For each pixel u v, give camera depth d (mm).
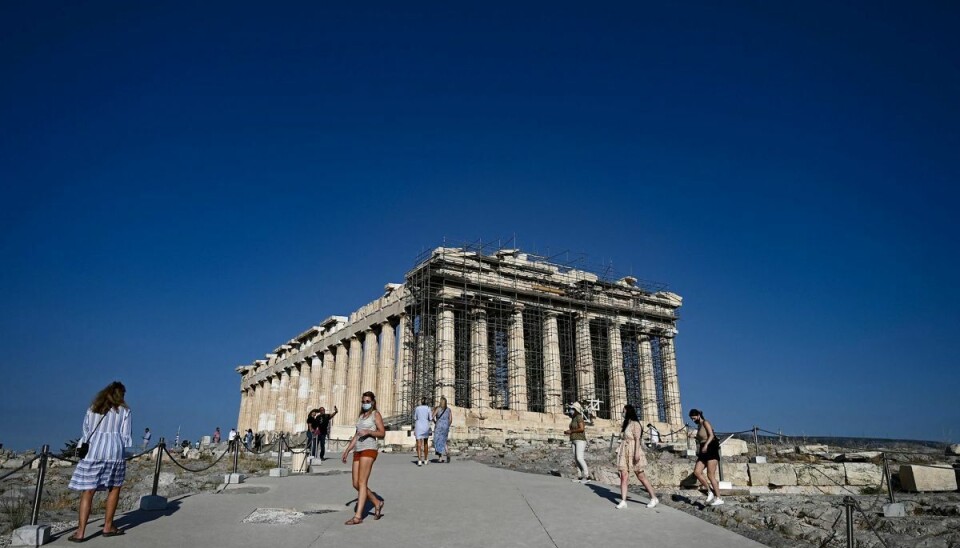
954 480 24500
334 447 45031
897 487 26000
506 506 16516
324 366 76188
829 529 15945
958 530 15672
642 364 69688
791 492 25531
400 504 16562
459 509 15977
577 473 23844
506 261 61969
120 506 18656
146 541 12156
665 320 72375
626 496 17344
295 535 12852
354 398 68625
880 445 47156
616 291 69500
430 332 58750
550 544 12633
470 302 60125
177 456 39719
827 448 38000
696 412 18016
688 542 12945
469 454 37750
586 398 61750
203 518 14305
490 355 64312
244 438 58562
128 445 12797
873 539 15008
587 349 64812
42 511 17906
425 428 28344
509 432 55531
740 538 13375
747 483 25719
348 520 14039
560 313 64562
